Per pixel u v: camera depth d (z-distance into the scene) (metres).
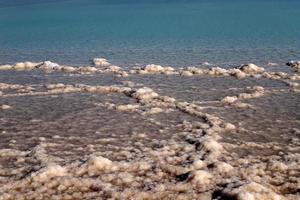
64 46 45.19
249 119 20.11
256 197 11.66
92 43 46.09
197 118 20.27
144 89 24.77
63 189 12.61
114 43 45.53
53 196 12.16
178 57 37.34
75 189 12.65
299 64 32.28
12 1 97.81
